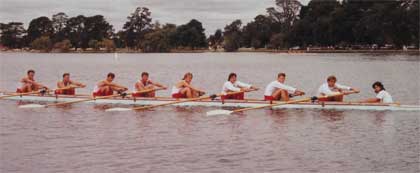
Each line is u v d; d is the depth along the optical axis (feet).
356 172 45.09
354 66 239.71
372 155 50.60
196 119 72.38
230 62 330.34
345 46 493.77
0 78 185.26
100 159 49.52
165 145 55.36
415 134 60.29
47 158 49.98
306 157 49.98
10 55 602.03
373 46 471.62
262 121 70.03
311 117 72.64
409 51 440.04
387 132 61.62
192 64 304.30
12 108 85.92
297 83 153.58
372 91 119.44
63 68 264.93
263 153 51.65
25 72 226.38
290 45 549.54
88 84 157.89
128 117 74.79
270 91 83.20
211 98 84.33
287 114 75.66
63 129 65.21
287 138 58.54
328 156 50.37
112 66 285.23
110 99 90.89
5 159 49.65
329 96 79.61
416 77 161.17
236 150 52.90
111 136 60.34
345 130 63.05
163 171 45.55
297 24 515.91
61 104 89.92
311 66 252.01
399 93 112.78
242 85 85.87
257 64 289.94
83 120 72.38
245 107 83.51
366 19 435.94
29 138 59.52
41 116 76.54
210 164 47.67
